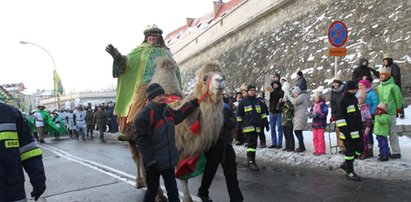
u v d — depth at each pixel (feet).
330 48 31.83
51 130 75.46
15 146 10.46
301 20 65.41
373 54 45.34
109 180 27.86
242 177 26.53
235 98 45.83
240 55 85.61
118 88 21.90
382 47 44.73
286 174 26.78
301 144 33.86
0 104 10.63
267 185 23.68
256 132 29.27
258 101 29.58
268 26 77.15
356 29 50.44
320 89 50.88
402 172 24.82
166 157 15.60
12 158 10.30
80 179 29.12
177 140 17.49
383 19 46.98
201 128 16.66
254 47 79.20
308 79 54.44
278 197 20.72
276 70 65.21
